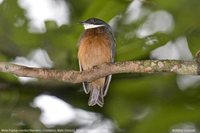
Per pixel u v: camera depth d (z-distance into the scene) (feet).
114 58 42.27
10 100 49.24
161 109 40.93
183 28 43.09
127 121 47.37
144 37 43.11
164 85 47.19
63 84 51.55
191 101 46.62
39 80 50.39
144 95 47.34
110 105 48.37
